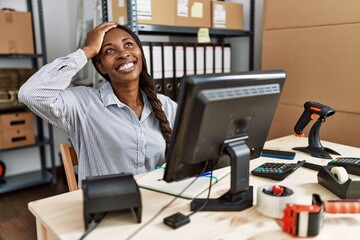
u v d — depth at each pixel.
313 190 0.98
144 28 1.89
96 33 1.32
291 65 2.02
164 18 1.97
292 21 1.98
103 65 1.34
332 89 1.84
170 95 2.12
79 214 0.83
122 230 0.75
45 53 2.74
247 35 2.44
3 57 2.62
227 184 1.00
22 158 3.03
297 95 2.01
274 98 0.88
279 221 0.80
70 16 3.03
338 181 0.94
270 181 1.05
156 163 1.40
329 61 1.83
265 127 0.93
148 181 1.02
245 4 2.50
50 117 1.25
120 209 0.77
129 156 1.33
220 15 2.26
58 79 1.23
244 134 0.87
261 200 0.83
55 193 2.70
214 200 0.88
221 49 2.34
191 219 0.80
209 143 0.80
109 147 1.32
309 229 0.72
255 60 2.50
